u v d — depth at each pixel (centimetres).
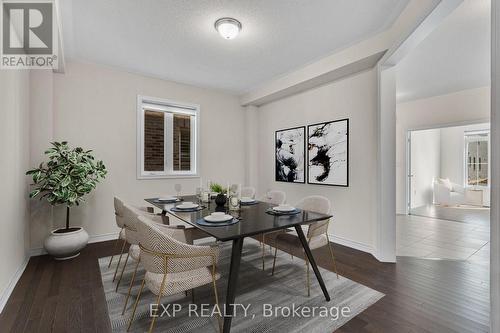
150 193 405
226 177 492
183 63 353
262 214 227
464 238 396
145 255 156
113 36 280
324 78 356
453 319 182
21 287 228
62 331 169
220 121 485
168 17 244
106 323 177
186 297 215
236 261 169
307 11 236
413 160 655
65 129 337
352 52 302
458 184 732
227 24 247
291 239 248
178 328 173
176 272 154
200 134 459
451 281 242
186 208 246
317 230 234
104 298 210
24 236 278
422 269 271
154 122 424
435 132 744
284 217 214
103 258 298
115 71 373
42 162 296
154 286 154
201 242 371
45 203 313
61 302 204
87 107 352
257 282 242
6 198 216
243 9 232
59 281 240
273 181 477
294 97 431
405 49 245
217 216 202
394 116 291
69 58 336
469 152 732
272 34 276
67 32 271
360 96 330
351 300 208
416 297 212
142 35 278
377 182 300
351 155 342
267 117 492
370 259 299
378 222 297
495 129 116
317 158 390
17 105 249
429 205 702
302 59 340
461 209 643
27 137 289
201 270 172
